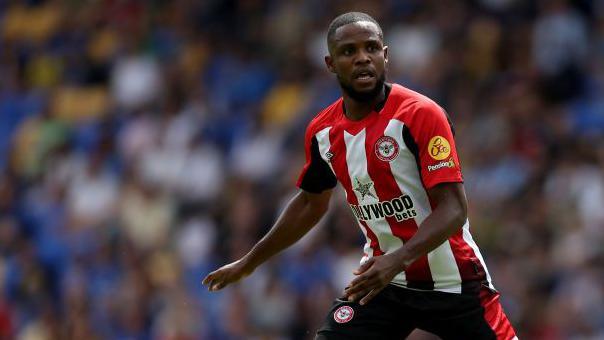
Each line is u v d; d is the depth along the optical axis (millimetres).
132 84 56312
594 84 43469
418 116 17547
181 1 58938
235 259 42062
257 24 55031
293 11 53562
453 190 17234
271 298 38094
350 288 16609
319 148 18734
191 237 44531
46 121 58062
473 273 18344
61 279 46656
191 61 55156
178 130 50781
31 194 53719
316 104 47156
